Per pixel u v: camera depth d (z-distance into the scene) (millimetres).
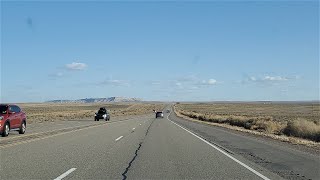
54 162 13945
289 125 34594
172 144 21344
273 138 26219
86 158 15094
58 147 18891
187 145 20844
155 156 15961
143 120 61281
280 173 11922
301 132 31750
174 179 10914
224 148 19375
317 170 12508
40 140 22531
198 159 15125
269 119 55094
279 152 17641
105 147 19203
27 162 13883
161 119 67562
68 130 32281
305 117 76000
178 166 13297
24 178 10883
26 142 21219
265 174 11742
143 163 13953
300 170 12508
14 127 26578
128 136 26656
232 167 13117
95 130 32688
